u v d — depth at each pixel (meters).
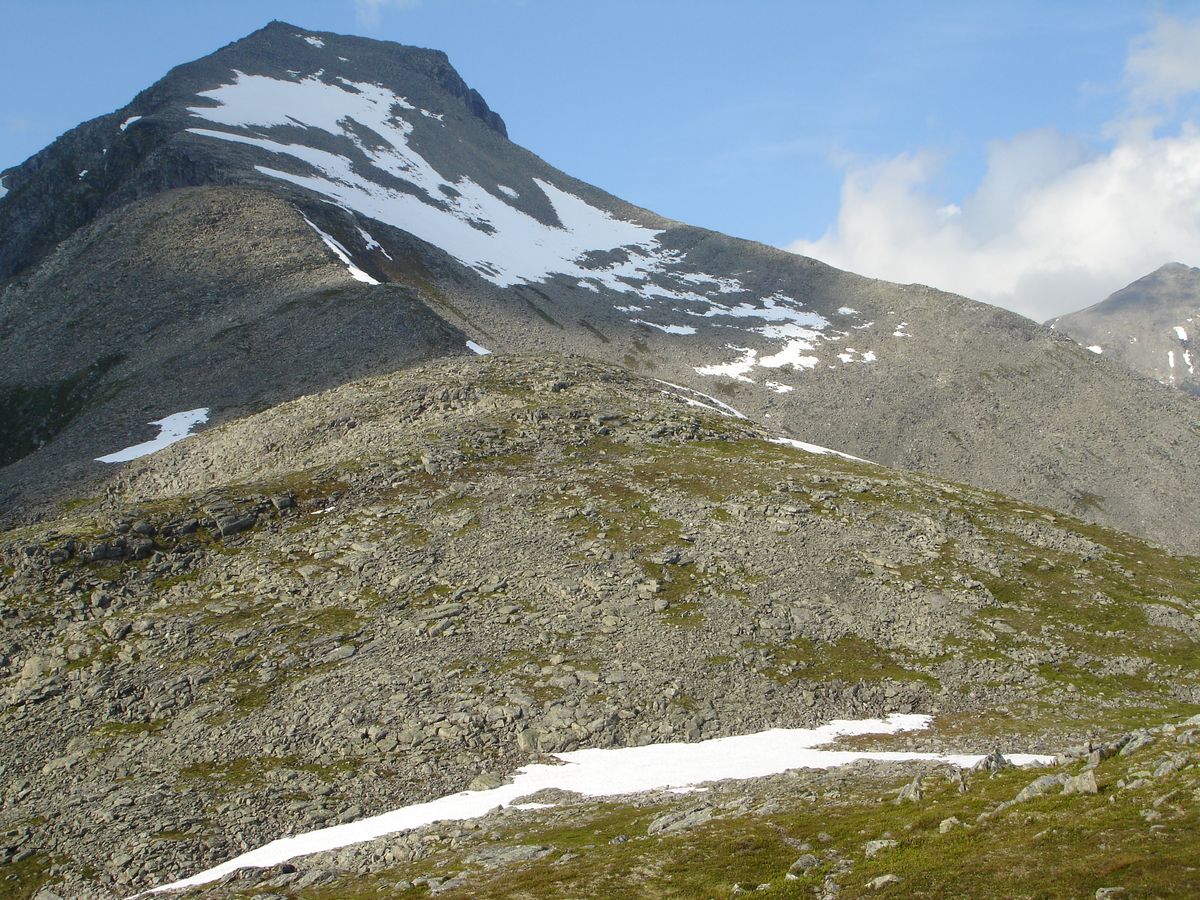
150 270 181.50
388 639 73.62
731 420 132.12
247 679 69.31
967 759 57.47
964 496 111.88
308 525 90.50
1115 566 99.19
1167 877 28.39
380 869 46.91
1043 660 79.44
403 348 146.88
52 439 146.25
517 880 40.25
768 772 57.31
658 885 37.41
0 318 181.50
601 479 100.62
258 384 140.75
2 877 51.31
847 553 90.38
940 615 83.19
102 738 63.66
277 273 175.38
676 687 69.31
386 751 61.78
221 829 54.28
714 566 85.50
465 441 106.25
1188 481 197.50
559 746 62.81
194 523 88.81
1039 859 31.52
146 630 75.00
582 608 78.12
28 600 78.31
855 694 71.81
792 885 34.66
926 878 32.25
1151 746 39.88
